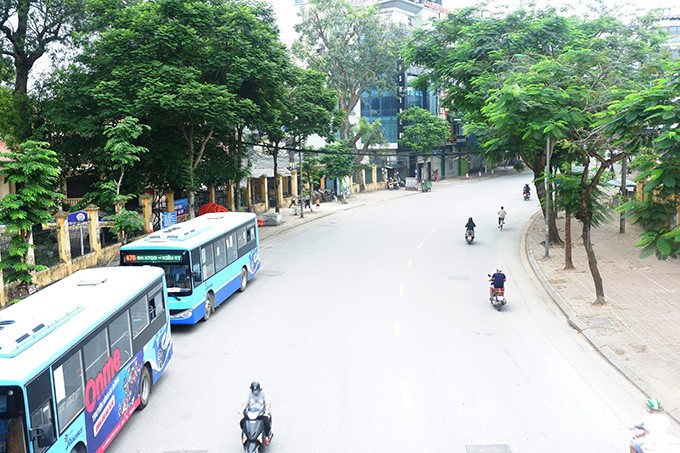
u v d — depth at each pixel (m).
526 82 19.34
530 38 28.86
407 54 34.59
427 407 12.04
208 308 18.89
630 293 20.67
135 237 29.61
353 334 16.92
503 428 11.09
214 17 29.77
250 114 30.12
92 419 9.95
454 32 33.88
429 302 20.47
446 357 14.95
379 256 29.59
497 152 26.50
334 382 13.41
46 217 18.52
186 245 17.47
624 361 14.27
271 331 17.38
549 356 15.00
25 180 17.73
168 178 32.31
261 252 31.27
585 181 20.05
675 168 12.56
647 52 25.80
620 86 20.30
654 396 12.32
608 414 11.66
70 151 30.23
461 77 30.69
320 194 57.97
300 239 35.59
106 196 25.70
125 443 10.84
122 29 27.88
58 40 31.73
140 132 25.17
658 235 12.88
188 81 27.50
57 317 10.03
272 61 31.80
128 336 11.72
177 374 14.16
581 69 21.00
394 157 72.19
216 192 42.69
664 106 12.59
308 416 11.71
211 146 36.12
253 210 47.28
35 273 21.75
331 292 22.08
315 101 40.78
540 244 31.59
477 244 33.09
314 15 56.72
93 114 28.77
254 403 10.34
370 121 71.00
